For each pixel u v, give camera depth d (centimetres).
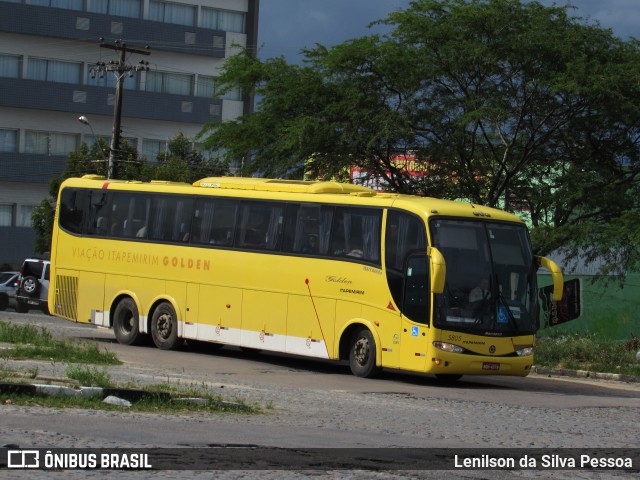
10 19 7750
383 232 2408
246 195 2758
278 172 3931
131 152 7156
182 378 2083
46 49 7969
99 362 2303
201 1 8531
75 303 3153
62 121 8100
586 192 3847
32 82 7862
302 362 2839
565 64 3709
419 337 2292
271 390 1977
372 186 4109
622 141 3956
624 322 3984
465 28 3772
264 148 4044
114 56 8175
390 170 4009
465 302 2305
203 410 1555
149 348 2944
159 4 8394
